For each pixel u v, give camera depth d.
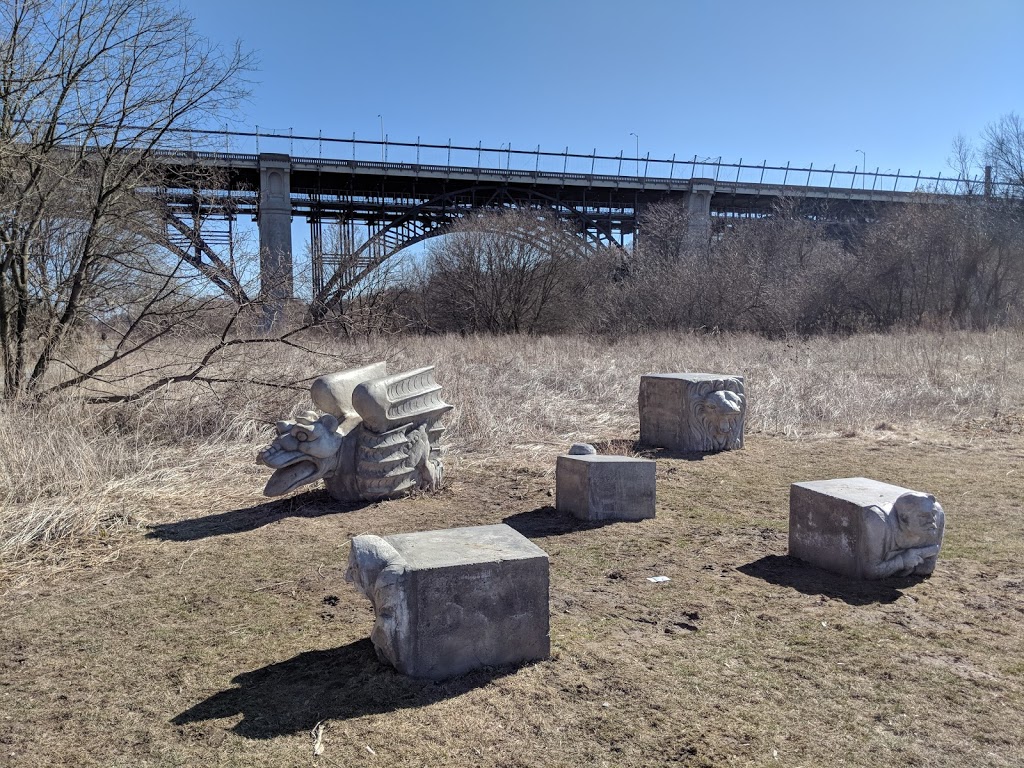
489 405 11.26
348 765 2.97
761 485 7.87
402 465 7.24
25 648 4.06
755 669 3.76
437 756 3.03
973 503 6.93
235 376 10.60
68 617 4.47
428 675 3.65
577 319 34.81
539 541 5.98
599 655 3.90
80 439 7.93
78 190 9.83
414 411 7.41
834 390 12.88
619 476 6.61
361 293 23.38
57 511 6.31
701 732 3.19
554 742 3.13
